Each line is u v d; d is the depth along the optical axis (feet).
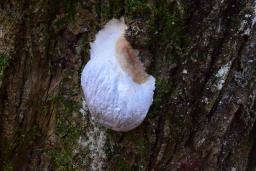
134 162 1.53
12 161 1.65
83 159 1.55
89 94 1.45
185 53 1.45
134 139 1.51
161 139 1.51
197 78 1.47
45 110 1.58
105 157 1.53
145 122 1.50
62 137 1.56
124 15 1.44
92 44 1.49
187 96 1.47
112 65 1.45
